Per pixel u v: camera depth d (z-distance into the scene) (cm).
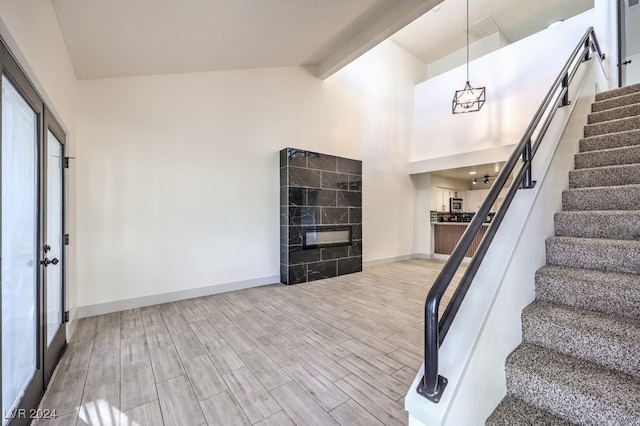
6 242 144
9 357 144
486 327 107
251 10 272
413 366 211
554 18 641
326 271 492
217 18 267
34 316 173
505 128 587
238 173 423
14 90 151
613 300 128
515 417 108
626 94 294
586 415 100
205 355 228
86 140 314
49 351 200
